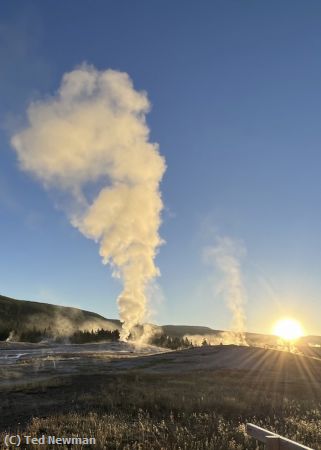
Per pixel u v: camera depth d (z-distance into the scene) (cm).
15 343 8406
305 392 2884
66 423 1487
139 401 1889
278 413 1878
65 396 2153
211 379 3203
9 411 1812
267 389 2875
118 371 3738
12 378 3184
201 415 1708
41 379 2903
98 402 1920
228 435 1347
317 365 4347
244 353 5016
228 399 2044
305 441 1322
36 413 1741
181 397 2061
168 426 1456
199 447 1200
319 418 1777
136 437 1312
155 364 4459
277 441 788
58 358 5134
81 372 3600
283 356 4825
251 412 1875
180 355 5194
